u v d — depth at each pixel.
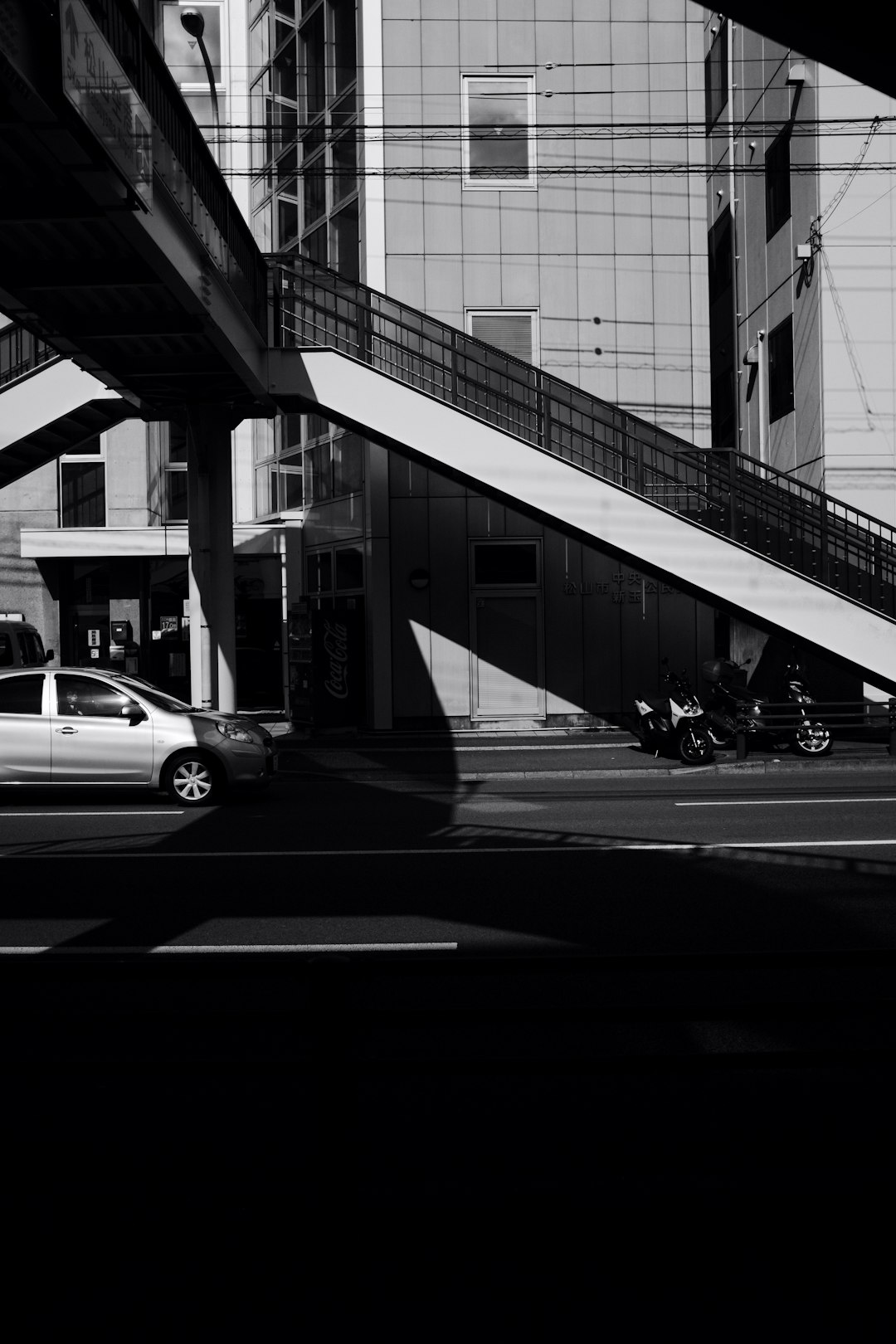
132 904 8.56
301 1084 5.19
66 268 13.65
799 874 9.54
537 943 7.34
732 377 26.97
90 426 20.67
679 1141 4.47
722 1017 3.40
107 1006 6.30
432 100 22.69
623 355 22.97
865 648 17.23
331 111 24.06
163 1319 3.03
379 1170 4.17
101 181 10.63
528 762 17.97
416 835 11.64
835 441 20.64
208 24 28.31
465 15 22.67
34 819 12.98
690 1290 3.16
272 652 26.77
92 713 13.99
